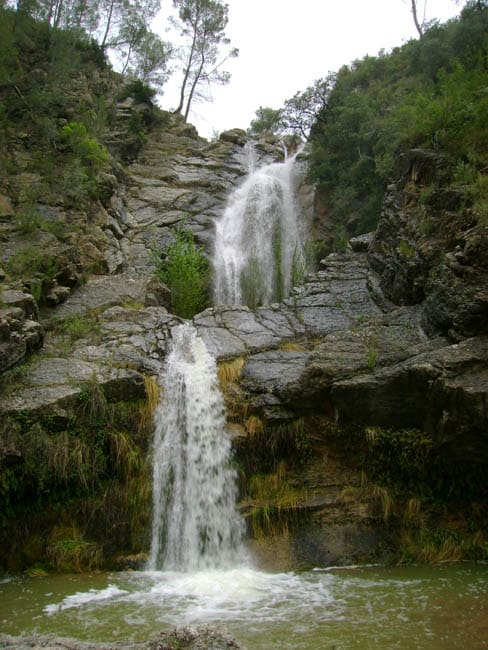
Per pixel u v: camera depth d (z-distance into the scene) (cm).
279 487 857
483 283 878
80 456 812
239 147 2388
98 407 860
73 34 2253
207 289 1548
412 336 991
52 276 1182
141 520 819
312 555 783
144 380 912
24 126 1706
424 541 798
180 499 852
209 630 399
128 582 706
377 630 523
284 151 2523
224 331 1105
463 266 923
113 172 1819
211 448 886
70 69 2072
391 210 1289
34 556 773
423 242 1091
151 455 862
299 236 1925
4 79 1769
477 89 1235
